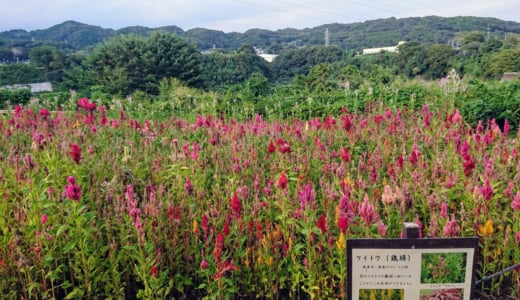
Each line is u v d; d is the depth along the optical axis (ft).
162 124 27.12
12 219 13.80
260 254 12.95
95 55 140.97
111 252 12.61
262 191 16.38
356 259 9.89
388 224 13.14
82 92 106.63
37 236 12.41
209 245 13.64
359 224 12.64
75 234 12.46
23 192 14.11
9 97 51.39
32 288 12.22
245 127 25.85
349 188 14.12
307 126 24.11
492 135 21.26
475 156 18.54
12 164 16.98
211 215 14.32
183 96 51.83
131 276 14.05
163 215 14.24
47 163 15.89
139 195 17.48
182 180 16.40
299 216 13.33
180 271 13.89
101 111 29.12
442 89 44.04
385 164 19.80
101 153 19.54
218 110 43.80
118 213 13.50
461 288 9.99
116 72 128.57
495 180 15.07
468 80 49.24
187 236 13.62
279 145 18.54
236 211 13.35
